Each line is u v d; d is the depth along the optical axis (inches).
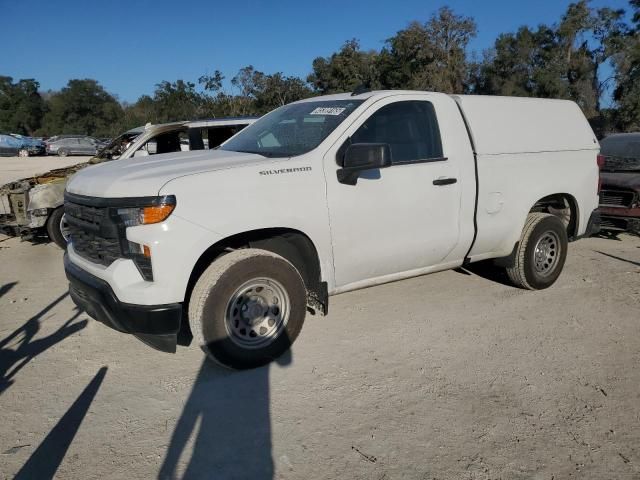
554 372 153.6
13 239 361.4
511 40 1626.5
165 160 166.2
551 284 223.8
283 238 163.8
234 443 122.4
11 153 1584.6
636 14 1445.6
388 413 133.4
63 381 151.7
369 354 165.2
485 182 192.4
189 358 164.4
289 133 176.6
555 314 197.3
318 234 158.1
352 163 153.3
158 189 135.3
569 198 228.4
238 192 144.2
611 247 306.7
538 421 130.0
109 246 142.7
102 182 146.3
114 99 3540.8
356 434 125.1
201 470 113.6
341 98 185.2
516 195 202.8
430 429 126.8
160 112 2149.4
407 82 1700.3
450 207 184.5
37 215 312.5
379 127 172.2
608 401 138.4
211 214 139.8
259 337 154.6
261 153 170.4
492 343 172.9
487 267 255.9
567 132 224.5
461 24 1610.5
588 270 254.7
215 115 1796.3
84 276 149.0
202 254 147.3
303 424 129.3
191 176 140.4
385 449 119.7
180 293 138.2
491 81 1659.7
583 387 145.3
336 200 160.1
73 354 169.0
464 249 193.6
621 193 309.6
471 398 140.0
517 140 204.1
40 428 129.1
